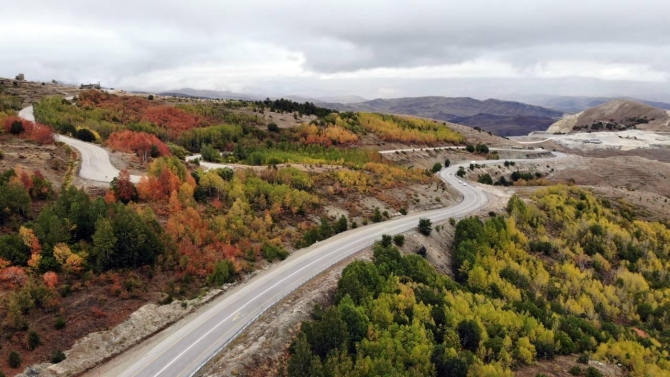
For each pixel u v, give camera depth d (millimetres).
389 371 35656
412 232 67812
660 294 66250
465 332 44094
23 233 42062
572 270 66875
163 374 33469
